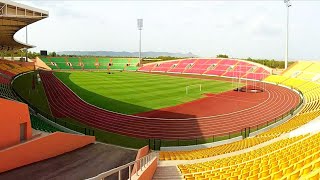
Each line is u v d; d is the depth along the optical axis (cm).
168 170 1512
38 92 4519
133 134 2772
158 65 10819
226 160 1617
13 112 1489
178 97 4750
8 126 1455
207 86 6281
